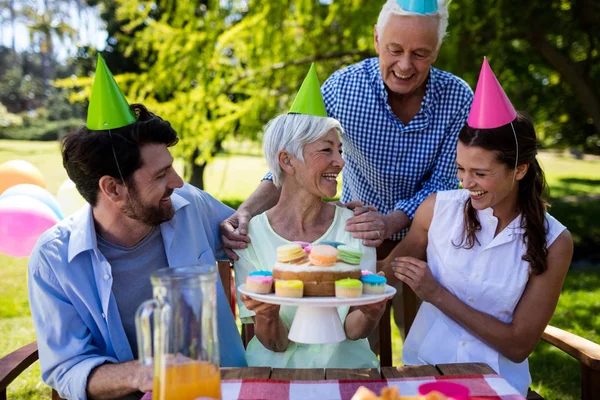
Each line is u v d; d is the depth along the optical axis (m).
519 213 2.05
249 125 7.02
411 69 2.40
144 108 1.84
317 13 6.98
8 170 2.89
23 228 2.50
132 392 1.85
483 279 2.09
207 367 1.20
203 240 2.11
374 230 2.12
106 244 1.92
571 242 2.03
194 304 1.18
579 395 3.56
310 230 2.13
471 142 1.91
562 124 10.85
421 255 2.30
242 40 6.98
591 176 19.59
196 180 9.80
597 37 7.80
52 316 1.85
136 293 1.95
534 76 9.48
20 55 28.75
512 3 6.79
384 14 2.40
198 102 6.88
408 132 2.63
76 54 13.70
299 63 7.03
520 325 2.01
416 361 2.22
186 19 6.73
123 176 1.76
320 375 1.59
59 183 14.31
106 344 1.89
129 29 7.14
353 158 2.80
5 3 24.97
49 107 27.81
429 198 2.22
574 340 2.06
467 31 6.31
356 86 2.66
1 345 4.50
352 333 1.97
